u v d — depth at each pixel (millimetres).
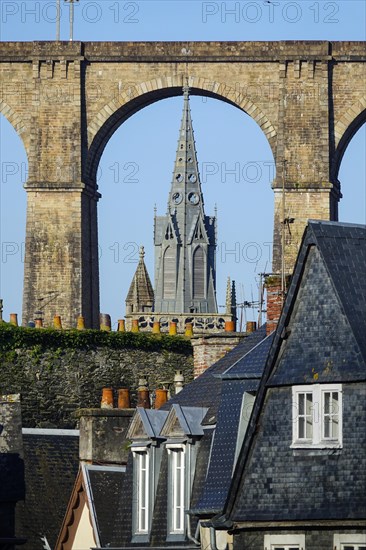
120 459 131875
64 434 139375
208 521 109000
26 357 196375
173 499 117000
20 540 130625
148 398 143750
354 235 111250
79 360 198250
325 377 107375
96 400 198000
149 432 118750
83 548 125188
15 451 134625
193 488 116125
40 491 134875
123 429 132750
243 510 108000
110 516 124250
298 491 106812
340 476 105812
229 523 108125
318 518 105562
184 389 126500
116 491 125688
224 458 113375
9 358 195500
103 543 122375
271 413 108938
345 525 104938
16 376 195250
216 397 121938
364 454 105438
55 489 135250
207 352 146125
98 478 125875
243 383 115250
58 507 134375
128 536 119688
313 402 107500
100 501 124750
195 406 122250
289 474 107375
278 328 109500
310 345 108688
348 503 105125
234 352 127750
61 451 138125
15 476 133250
